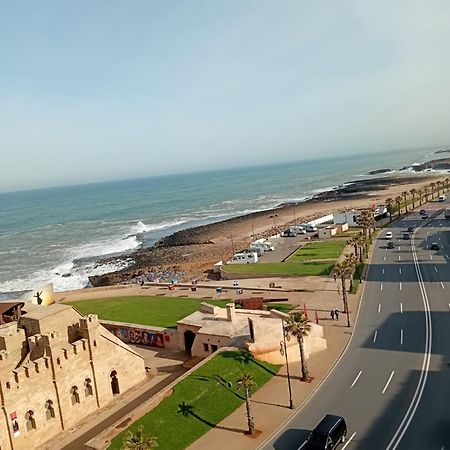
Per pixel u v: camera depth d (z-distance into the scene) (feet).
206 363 170.81
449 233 414.21
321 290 277.64
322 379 165.48
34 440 141.38
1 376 133.69
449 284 262.26
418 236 418.51
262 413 146.82
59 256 596.29
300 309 244.22
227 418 146.51
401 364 169.99
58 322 161.58
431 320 210.18
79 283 455.22
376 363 173.27
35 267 543.39
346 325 216.33
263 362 177.58
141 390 176.45
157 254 533.96
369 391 152.97
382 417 136.67
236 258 392.06
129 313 265.34
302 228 504.43
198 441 135.13
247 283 313.32
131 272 456.45
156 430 137.49
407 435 126.31
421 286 263.70
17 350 153.48
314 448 120.47
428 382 154.61
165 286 335.67
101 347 166.61
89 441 132.36
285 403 151.43
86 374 160.25
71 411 153.79
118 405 165.89
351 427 133.28
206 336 198.18
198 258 481.46
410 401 143.84
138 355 183.73
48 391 146.92
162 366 198.90
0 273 523.70
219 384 159.94
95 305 292.20
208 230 650.43
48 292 312.29
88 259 563.48
